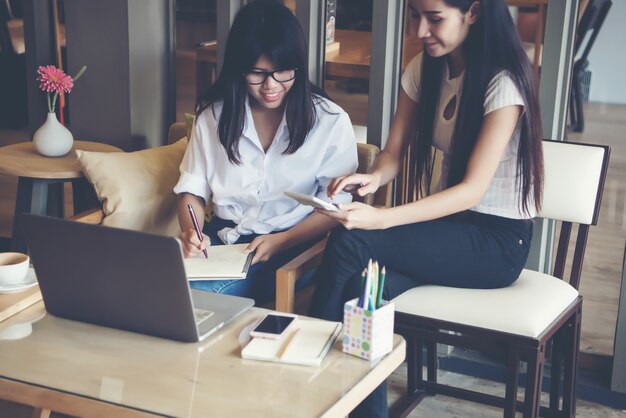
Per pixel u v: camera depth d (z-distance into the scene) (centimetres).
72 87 303
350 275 212
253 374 154
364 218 205
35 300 185
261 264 233
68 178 280
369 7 292
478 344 208
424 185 244
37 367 156
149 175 262
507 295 216
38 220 167
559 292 221
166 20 306
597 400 264
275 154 240
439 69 225
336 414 145
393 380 277
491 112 209
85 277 169
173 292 162
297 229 232
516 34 211
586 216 233
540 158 214
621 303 255
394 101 282
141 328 169
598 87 322
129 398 146
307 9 279
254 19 221
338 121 238
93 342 166
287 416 140
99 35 300
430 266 214
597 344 281
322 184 242
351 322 162
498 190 218
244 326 175
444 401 263
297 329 171
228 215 246
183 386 150
